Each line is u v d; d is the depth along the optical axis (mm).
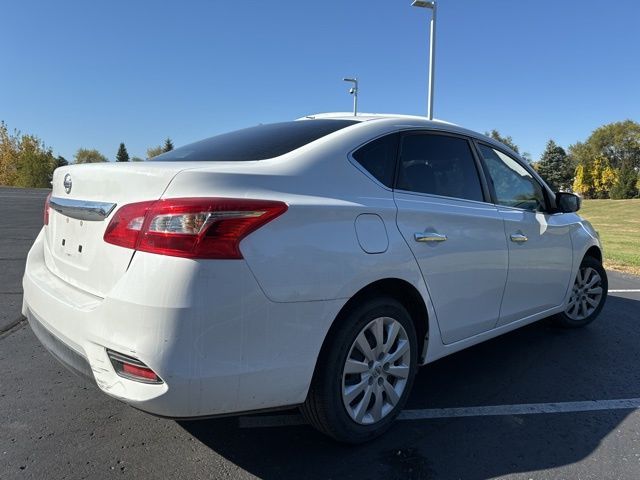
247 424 3080
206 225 2152
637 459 2787
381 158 3004
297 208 2408
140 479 2498
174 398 2123
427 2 18391
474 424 3141
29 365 3865
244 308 2215
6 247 9156
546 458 2779
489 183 3709
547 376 3912
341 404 2656
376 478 2564
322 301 2453
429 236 2988
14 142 56781
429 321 3076
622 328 5184
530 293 4016
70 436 2875
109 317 2199
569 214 4652
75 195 2699
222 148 3090
